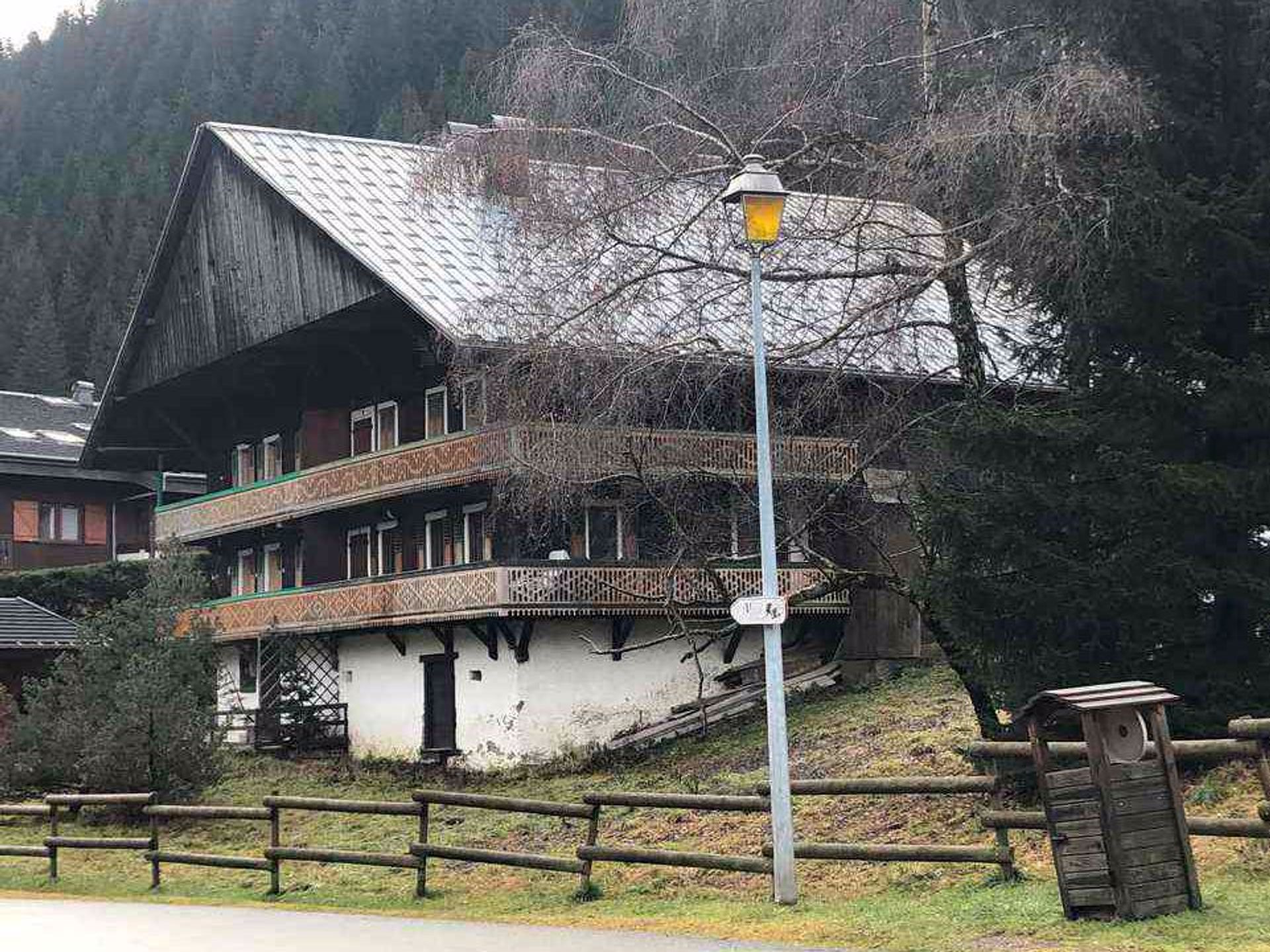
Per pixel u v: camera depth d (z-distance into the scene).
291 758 36.88
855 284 21.47
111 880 21.38
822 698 31.39
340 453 39.56
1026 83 18.84
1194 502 16.33
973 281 23.52
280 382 42.78
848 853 14.72
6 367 99.31
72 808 22.16
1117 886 12.00
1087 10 18.44
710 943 13.16
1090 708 12.04
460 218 36.62
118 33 122.81
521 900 16.92
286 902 18.30
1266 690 16.88
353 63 108.94
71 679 29.81
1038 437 17.06
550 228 21.84
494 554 33.56
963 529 17.38
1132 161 18.08
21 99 118.88
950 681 29.61
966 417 18.06
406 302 31.80
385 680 35.94
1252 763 16.59
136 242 102.19
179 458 50.38
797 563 27.14
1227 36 17.62
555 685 31.80
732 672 33.12
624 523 32.72
